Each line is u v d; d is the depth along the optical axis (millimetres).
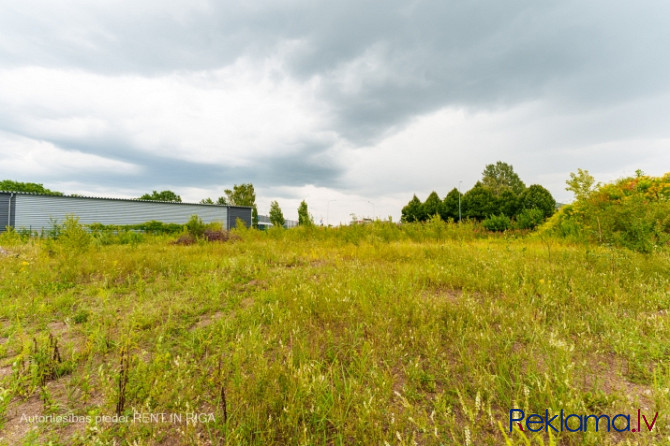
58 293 4691
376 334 2842
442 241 12859
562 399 1809
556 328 2861
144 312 3750
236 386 2035
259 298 4184
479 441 1682
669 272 4539
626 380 2184
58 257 7164
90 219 28953
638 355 2422
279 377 2117
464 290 4367
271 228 16922
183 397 2029
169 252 8688
